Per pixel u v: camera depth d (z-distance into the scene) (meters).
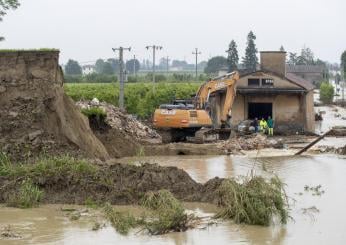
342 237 23.00
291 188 33.06
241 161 44.97
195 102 62.22
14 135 37.25
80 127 40.56
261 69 72.94
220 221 25.27
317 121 98.69
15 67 40.50
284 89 69.25
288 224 24.95
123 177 30.08
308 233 23.58
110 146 45.81
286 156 48.31
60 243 22.06
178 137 58.97
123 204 28.22
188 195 29.16
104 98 80.00
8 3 49.34
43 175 29.62
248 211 25.11
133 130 58.25
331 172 39.25
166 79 174.38
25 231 23.69
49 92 39.59
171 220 24.03
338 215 26.50
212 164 43.12
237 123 70.50
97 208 27.50
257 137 57.00
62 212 26.81
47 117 38.75
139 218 25.28
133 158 45.88
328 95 156.62
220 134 59.47
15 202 27.94
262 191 25.41
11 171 30.08
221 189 27.80
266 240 22.59
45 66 40.75
